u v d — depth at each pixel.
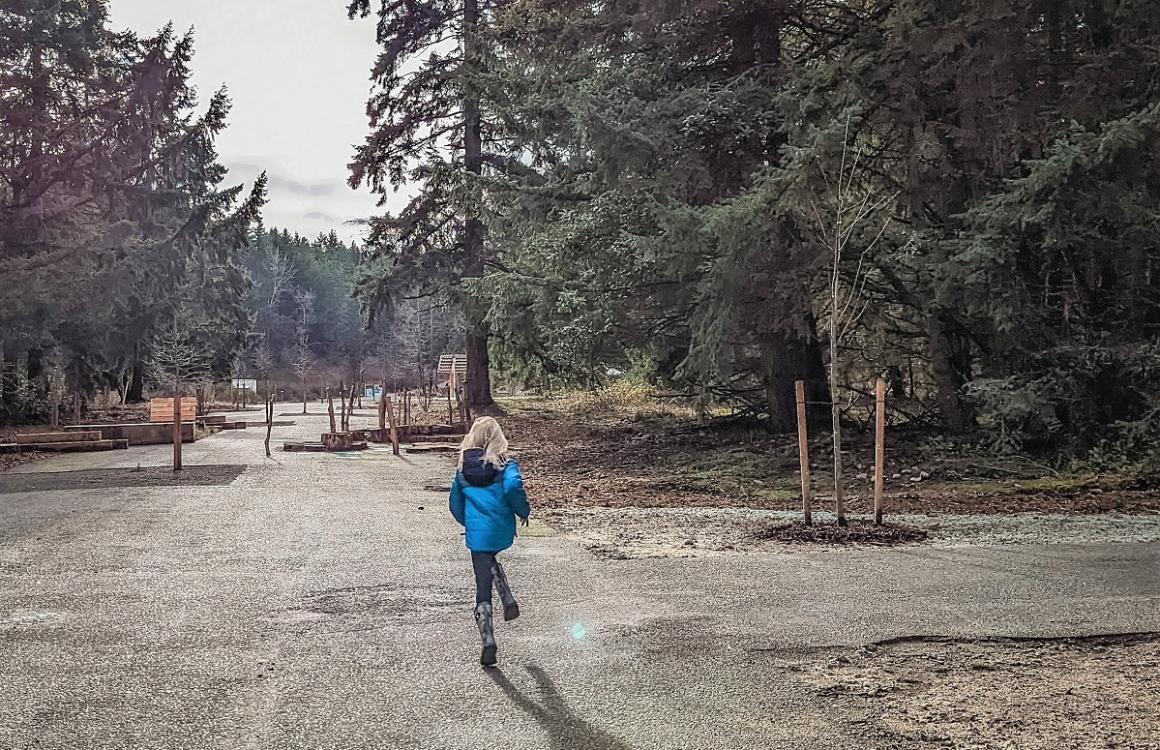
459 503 6.20
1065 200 12.91
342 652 5.99
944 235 15.35
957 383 17.81
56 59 33.22
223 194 32.22
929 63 15.34
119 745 4.46
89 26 33.28
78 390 33.25
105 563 8.98
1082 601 7.13
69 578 8.29
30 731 4.64
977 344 16.83
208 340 55.38
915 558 8.90
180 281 33.44
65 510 12.60
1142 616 6.68
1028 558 8.80
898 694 5.17
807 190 13.86
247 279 57.69
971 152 15.81
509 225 24.47
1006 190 14.73
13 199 30.27
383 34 33.62
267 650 6.04
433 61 33.47
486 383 37.31
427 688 5.28
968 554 9.04
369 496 14.13
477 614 5.87
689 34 18.50
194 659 5.84
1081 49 15.73
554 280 19.30
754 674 5.52
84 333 31.39
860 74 15.28
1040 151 15.93
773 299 15.81
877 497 10.68
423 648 6.08
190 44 30.80
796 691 5.22
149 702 5.05
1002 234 13.69
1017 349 15.21
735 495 14.17
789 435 19.42
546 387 30.53
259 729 4.66
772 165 17.33
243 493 14.45
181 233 31.53
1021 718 4.79
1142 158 12.80
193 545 9.95
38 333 28.94
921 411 20.19
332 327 124.62
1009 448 14.62
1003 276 13.78
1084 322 15.51
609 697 5.12
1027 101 14.90
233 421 33.72
